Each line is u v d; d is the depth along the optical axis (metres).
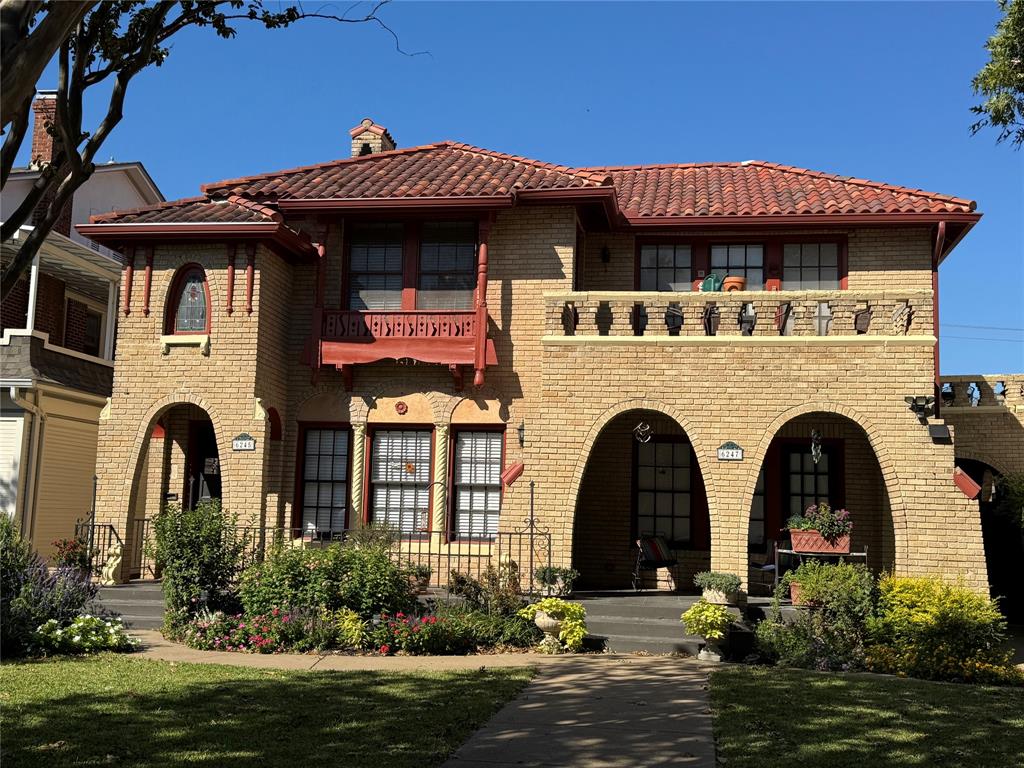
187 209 17.27
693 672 11.22
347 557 13.16
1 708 8.58
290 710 8.67
